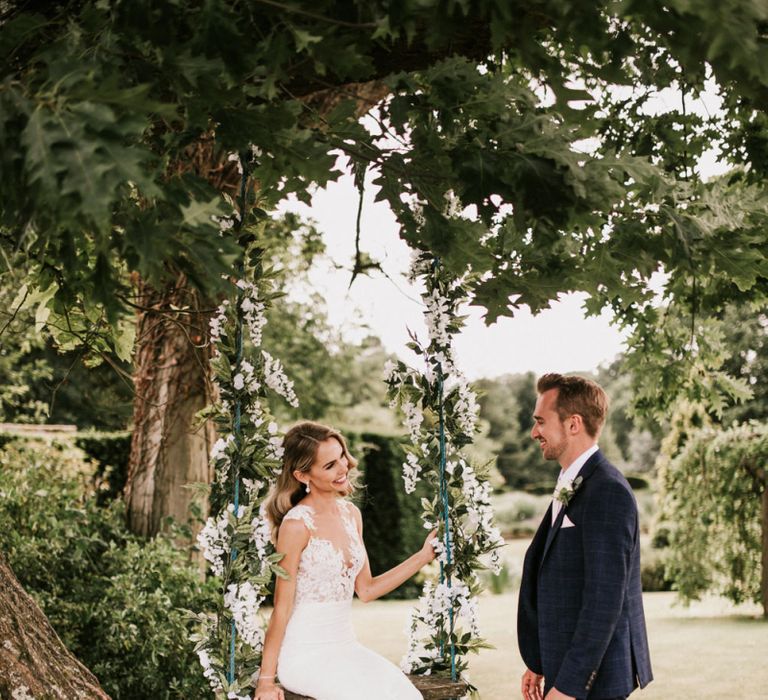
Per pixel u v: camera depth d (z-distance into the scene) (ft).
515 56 9.51
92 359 13.98
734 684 21.20
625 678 9.07
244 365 9.53
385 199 9.04
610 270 9.93
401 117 8.26
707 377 19.75
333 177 8.14
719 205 9.34
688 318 19.38
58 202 5.33
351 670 10.46
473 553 10.58
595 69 7.08
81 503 20.81
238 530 9.37
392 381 10.66
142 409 20.70
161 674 16.90
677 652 25.81
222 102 6.94
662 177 8.89
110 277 6.51
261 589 9.65
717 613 35.22
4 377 48.34
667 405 20.30
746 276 9.11
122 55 6.90
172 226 6.26
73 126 5.29
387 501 40.91
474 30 8.91
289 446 11.17
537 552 10.05
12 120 5.76
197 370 20.24
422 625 11.10
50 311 13.15
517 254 10.18
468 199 7.93
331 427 11.40
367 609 37.17
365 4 7.00
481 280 10.46
